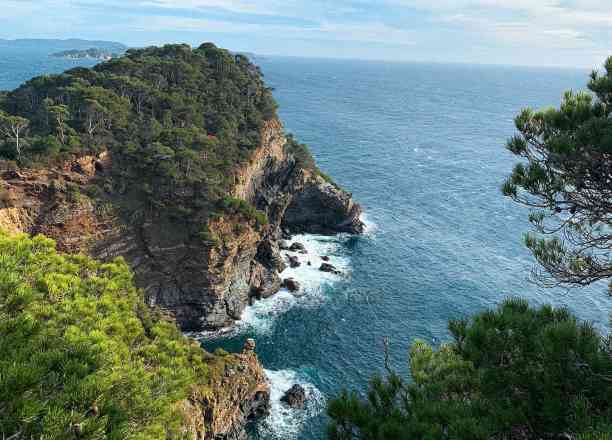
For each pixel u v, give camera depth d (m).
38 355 7.59
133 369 13.13
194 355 35.16
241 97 86.25
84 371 7.70
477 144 164.75
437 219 90.44
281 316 56.91
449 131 190.25
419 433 9.13
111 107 63.94
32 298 9.37
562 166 11.16
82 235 50.78
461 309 58.56
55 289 13.86
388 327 54.66
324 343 51.53
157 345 18.11
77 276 16.20
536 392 8.52
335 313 57.56
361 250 76.50
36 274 14.34
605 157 10.37
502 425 8.29
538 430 8.25
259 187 76.75
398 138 168.88
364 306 59.16
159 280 53.78
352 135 168.62
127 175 55.97
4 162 48.84
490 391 9.46
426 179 116.94
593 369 7.81
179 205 54.28
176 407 18.88
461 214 93.25
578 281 12.30
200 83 84.62
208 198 54.88
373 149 147.88
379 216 91.69
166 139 61.12
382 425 9.62
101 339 11.66
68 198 50.22
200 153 62.81
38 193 49.69
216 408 35.22
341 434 10.41
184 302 53.94
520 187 12.00
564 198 11.46
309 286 63.88
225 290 54.94
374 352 50.00
